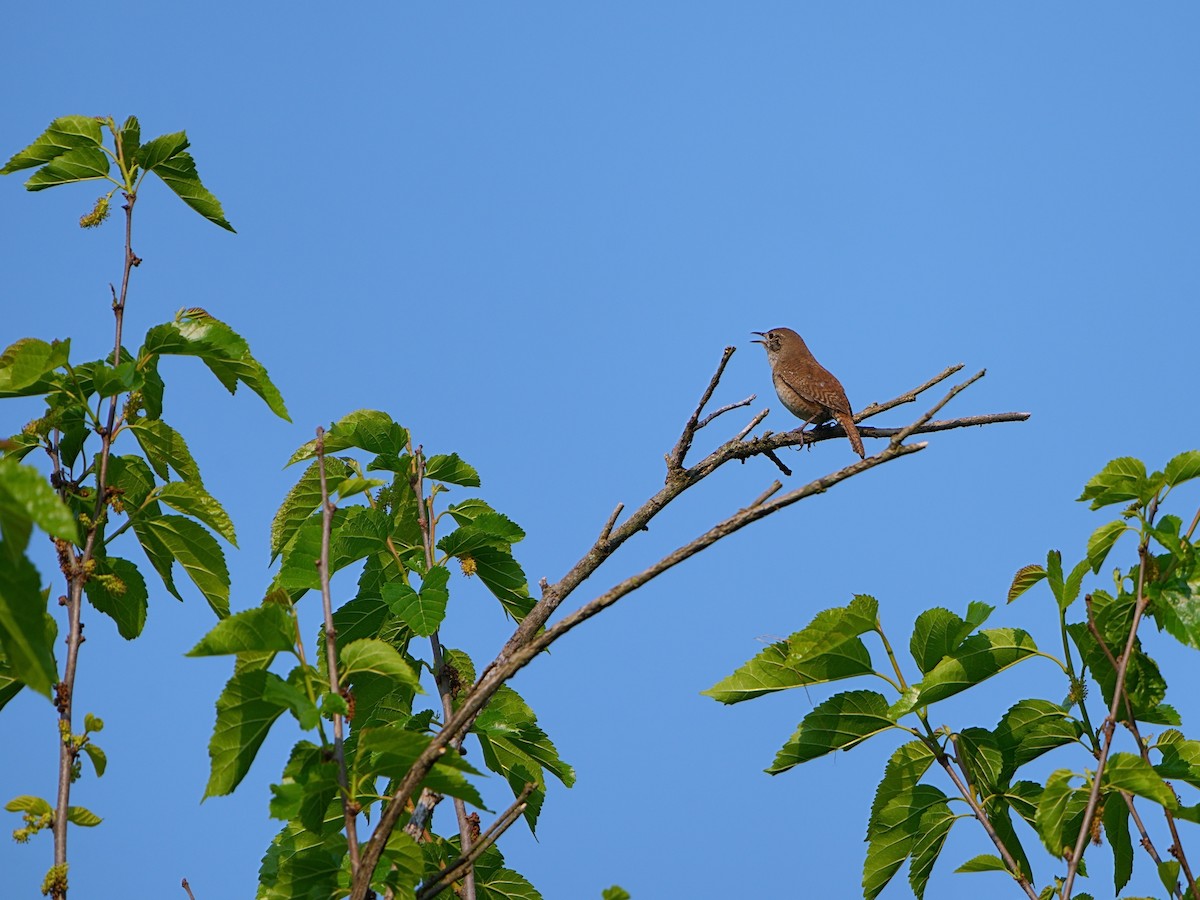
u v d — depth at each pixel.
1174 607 8.10
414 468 10.88
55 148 9.95
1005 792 8.99
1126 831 8.57
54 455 9.08
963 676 8.91
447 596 9.66
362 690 9.80
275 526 10.80
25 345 8.95
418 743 6.81
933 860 9.11
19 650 5.41
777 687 9.16
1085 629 8.62
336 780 6.93
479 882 9.88
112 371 8.98
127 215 9.86
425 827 8.55
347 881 7.27
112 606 9.53
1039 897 8.23
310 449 10.84
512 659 6.86
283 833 8.87
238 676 7.04
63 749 7.75
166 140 10.03
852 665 9.14
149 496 9.44
